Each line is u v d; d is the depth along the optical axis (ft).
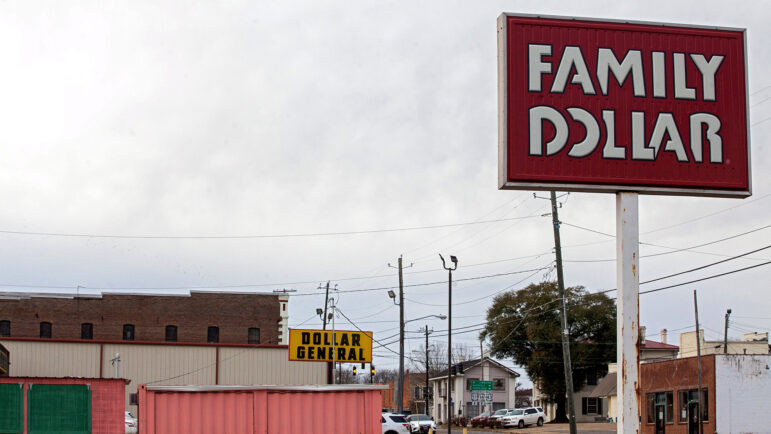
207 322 246.27
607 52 48.01
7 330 230.07
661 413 162.30
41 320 232.73
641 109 47.85
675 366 157.07
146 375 190.70
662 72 48.21
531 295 246.47
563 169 46.96
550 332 241.35
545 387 251.19
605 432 188.24
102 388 86.43
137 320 240.94
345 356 191.31
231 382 194.39
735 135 48.37
